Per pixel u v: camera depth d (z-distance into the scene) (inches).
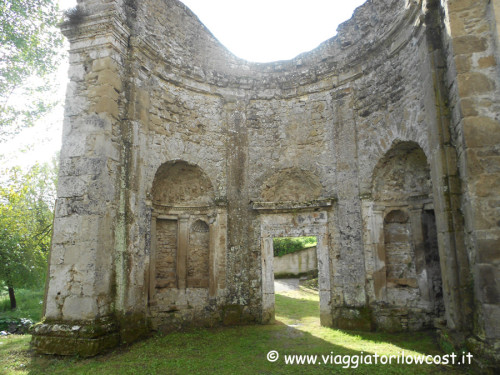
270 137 419.5
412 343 284.0
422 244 333.1
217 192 396.5
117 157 304.2
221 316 373.7
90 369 225.9
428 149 272.7
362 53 367.6
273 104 426.3
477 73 217.2
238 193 402.0
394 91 330.0
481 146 209.9
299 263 900.0
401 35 320.5
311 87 414.9
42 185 797.9
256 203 395.9
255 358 255.4
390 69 339.0
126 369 225.6
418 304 330.0
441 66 249.0
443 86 246.8
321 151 399.2
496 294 195.2
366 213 356.5
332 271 373.4
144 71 343.6
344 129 383.6
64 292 269.6
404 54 318.7
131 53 329.4
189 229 394.0
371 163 355.6
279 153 414.9
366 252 352.5
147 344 289.4
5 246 581.9
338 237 374.0
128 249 299.4
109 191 290.7
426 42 257.3
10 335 336.8
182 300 374.0
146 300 318.3
